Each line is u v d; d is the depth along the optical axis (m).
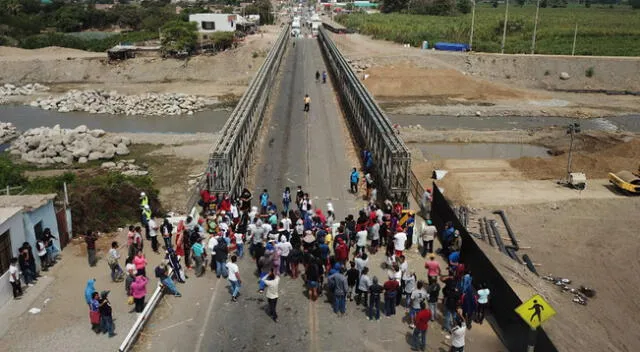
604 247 32.09
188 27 96.81
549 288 26.41
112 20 166.88
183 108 72.88
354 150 43.12
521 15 163.25
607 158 47.19
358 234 24.52
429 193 31.06
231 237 25.58
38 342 19.08
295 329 19.94
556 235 33.59
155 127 64.38
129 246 24.12
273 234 24.00
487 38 120.75
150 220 26.20
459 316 18.42
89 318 20.62
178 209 35.59
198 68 90.88
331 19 182.88
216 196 29.08
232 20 112.31
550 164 46.97
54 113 72.50
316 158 41.16
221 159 28.62
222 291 22.50
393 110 73.25
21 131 62.31
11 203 24.16
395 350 18.78
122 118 69.62
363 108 41.53
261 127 47.94
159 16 157.50
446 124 67.38
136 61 92.12
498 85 84.81
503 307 19.36
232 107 74.44
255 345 18.95
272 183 35.91
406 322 20.48
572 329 22.42
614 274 29.14
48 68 90.75
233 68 91.94
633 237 33.16
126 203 30.84
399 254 23.59
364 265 21.44
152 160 48.03
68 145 49.62
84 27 163.62
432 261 21.47
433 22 138.62
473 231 33.62
